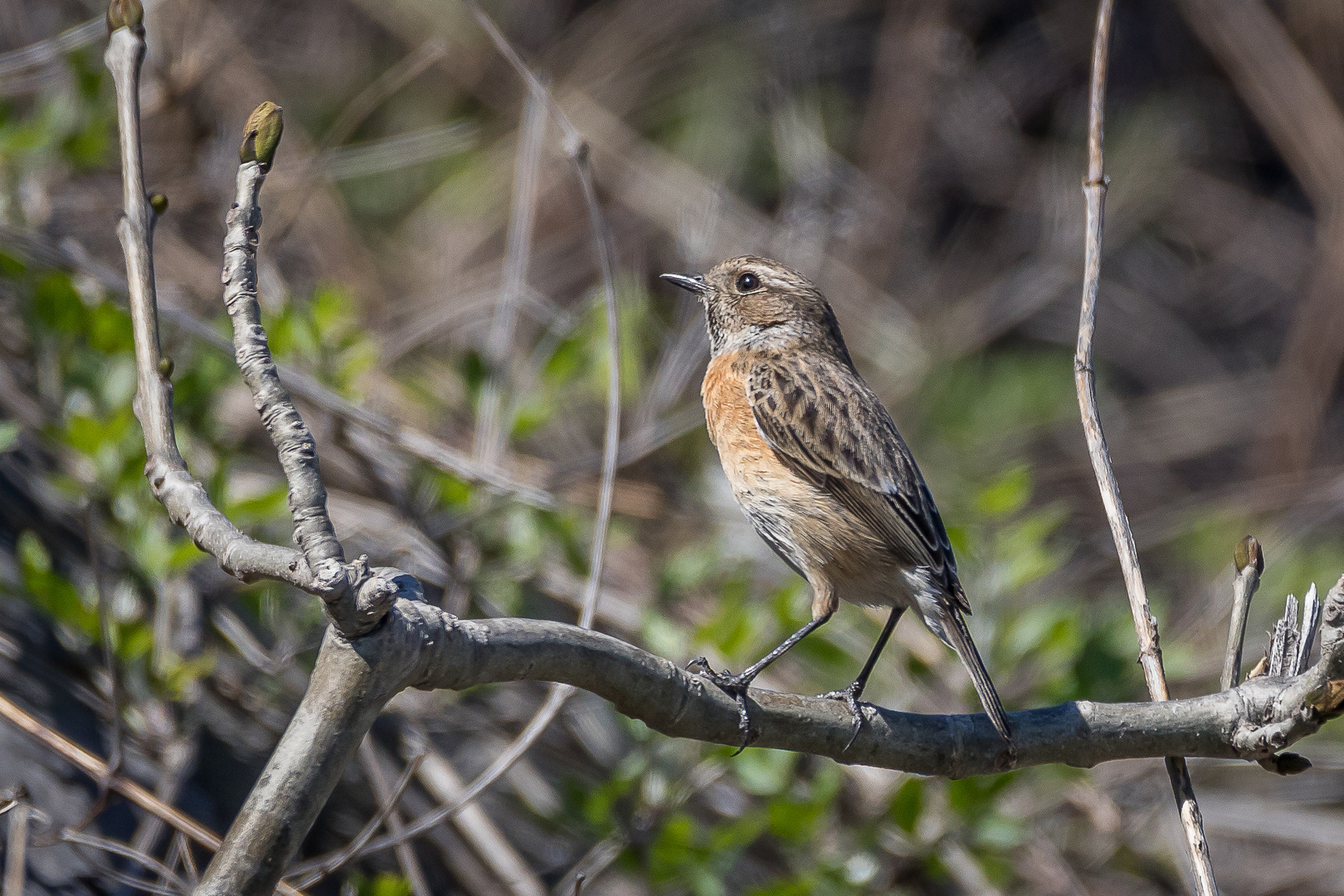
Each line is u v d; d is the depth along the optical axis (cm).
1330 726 1385
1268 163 2180
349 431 1098
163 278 1276
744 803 1124
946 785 1032
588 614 773
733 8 1972
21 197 1158
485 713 1107
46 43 1225
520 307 1358
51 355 1048
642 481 1306
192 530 498
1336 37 2134
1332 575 1595
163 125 1359
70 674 907
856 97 2056
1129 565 694
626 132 1859
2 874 765
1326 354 1998
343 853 804
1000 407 1866
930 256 2022
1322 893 1351
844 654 1069
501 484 1048
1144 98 2180
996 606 1100
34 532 978
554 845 1084
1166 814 1224
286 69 1773
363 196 1736
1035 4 2180
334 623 486
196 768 917
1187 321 2100
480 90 1852
